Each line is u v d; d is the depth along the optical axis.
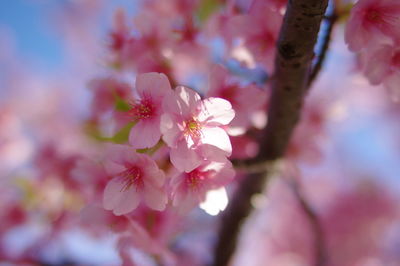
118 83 0.36
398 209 0.88
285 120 0.35
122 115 0.34
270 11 0.34
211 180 0.32
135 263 0.36
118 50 0.38
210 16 0.40
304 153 0.44
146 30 0.37
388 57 0.32
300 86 0.33
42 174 0.47
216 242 0.46
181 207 0.32
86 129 0.39
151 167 0.31
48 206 0.48
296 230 0.84
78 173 0.35
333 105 0.47
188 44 0.39
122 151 0.31
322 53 0.33
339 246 0.85
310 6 0.29
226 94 0.34
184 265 0.47
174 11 0.40
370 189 0.89
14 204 0.50
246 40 0.35
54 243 0.48
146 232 0.35
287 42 0.31
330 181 0.91
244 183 0.42
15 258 0.48
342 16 0.33
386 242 0.88
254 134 0.38
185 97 0.30
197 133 0.30
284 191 0.81
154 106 0.31
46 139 0.50
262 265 0.84
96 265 0.47
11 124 0.73
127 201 0.31
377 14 0.32
